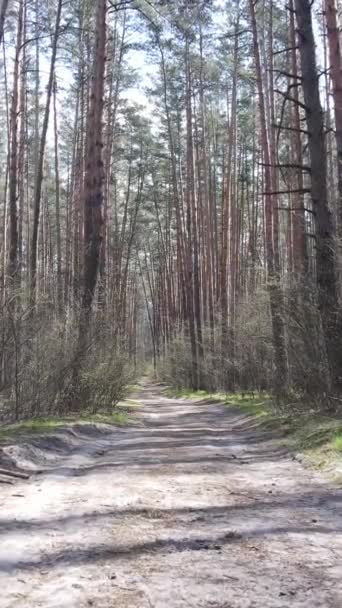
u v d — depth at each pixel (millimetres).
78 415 14328
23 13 23125
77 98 34062
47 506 5852
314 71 11297
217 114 40438
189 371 34375
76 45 28578
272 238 20125
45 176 43031
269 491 6508
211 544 4645
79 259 30391
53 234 47812
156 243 64188
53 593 3689
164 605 3512
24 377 12422
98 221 16469
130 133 44062
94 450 10055
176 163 41969
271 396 15836
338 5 17750
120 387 17656
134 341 68375
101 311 16125
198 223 36906
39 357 12766
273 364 16406
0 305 11461
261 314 17219
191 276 33062
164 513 5586
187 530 5023
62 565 4188
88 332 15148
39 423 11648
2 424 11352
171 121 39781
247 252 38969
